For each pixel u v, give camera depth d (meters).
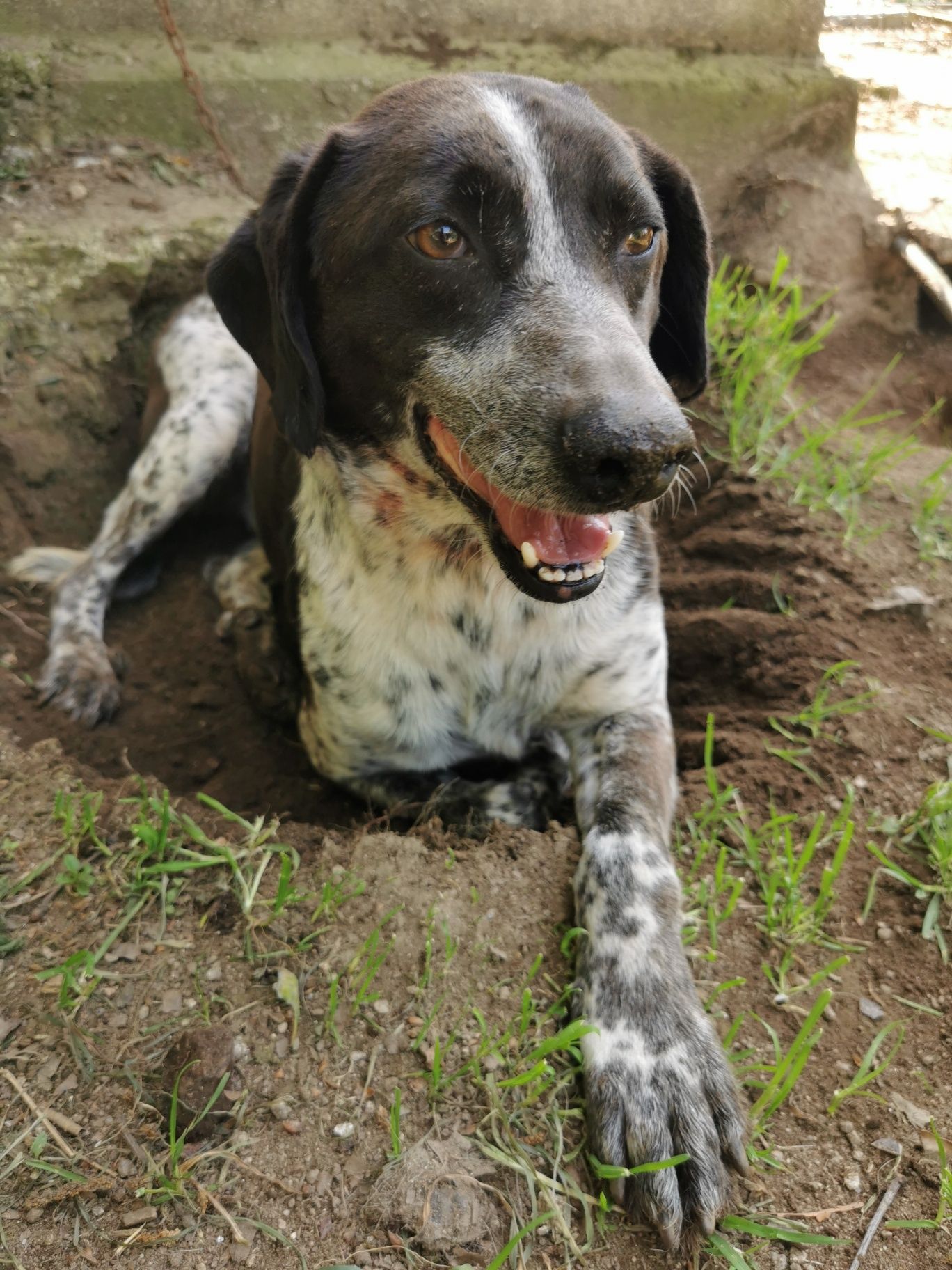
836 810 0.39
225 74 0.70
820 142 0.77
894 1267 0.27
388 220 0.33
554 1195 0.28
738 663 0.47
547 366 0.31
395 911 0.33
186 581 0.60
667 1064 0.29
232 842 0.37
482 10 0.74
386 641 0.41
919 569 0.49
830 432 0.54
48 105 0.67
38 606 0.54
